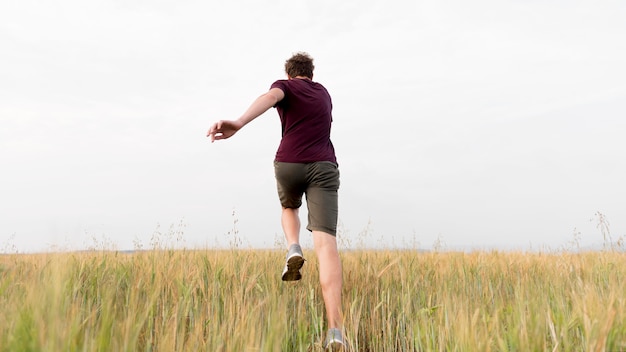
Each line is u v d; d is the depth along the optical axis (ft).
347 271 12.98
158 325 7.64
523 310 6.89
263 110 9.14
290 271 10.10
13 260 14.01
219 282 10.23
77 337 4.74
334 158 10.19
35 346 4.20
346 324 9.45
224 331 6.56
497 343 6.66
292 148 9.82
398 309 10.56
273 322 5.76
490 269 14.96
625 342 5.94
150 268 11.60
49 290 4.55
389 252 18.40
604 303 7.43
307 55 11.09
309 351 8.83
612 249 20.07
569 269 14.61
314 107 9.99
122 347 4.90
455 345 6.62
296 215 10.71
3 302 6.04
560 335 6.65
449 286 11.17
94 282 10.14
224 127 8.27
